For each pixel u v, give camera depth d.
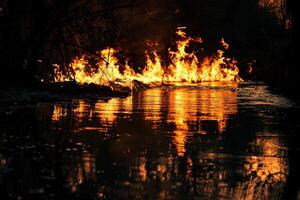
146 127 10.70
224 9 45.78
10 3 17.12
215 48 43.03
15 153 7.48
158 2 33.19
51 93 17.75
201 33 42.59
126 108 15.12
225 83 34.03
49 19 16.94
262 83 34.22
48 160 7.00
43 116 12.52
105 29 21.17
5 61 17.16
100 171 6.39
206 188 5.70
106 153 7.62
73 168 6.51
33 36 17.12
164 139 9.09
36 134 9.43
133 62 33.09
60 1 16.77
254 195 5.49
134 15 29.66
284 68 24.98
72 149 7.88
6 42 17.23
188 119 12.45
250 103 17.70
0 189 5.46
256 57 43.88
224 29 45.12
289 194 5.56
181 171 6.51
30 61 17.59
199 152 7.89
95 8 19.83
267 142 9.02
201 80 39.19
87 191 5.45
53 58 21.48
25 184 5.69
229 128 10.84
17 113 13.12
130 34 30.11
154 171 6.46
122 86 24.31
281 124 11.70
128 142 8.66
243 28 48.00
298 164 7.09
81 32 19.64
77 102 16.89
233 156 7.61
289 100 19.08
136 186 5.69
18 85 17.33
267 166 6.95
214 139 9.24
